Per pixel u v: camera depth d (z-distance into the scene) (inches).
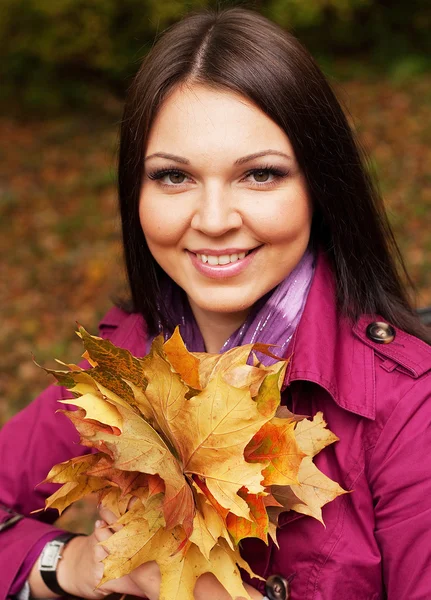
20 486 60.5
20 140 287.1
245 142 46.3
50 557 56.9
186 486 42.1
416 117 280.5
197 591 48.4
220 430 41.4
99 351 42.8
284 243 49.0
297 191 48.9
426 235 199.8
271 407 43.4
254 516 42.0
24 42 285.1
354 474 48.7
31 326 179.3
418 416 48.2
